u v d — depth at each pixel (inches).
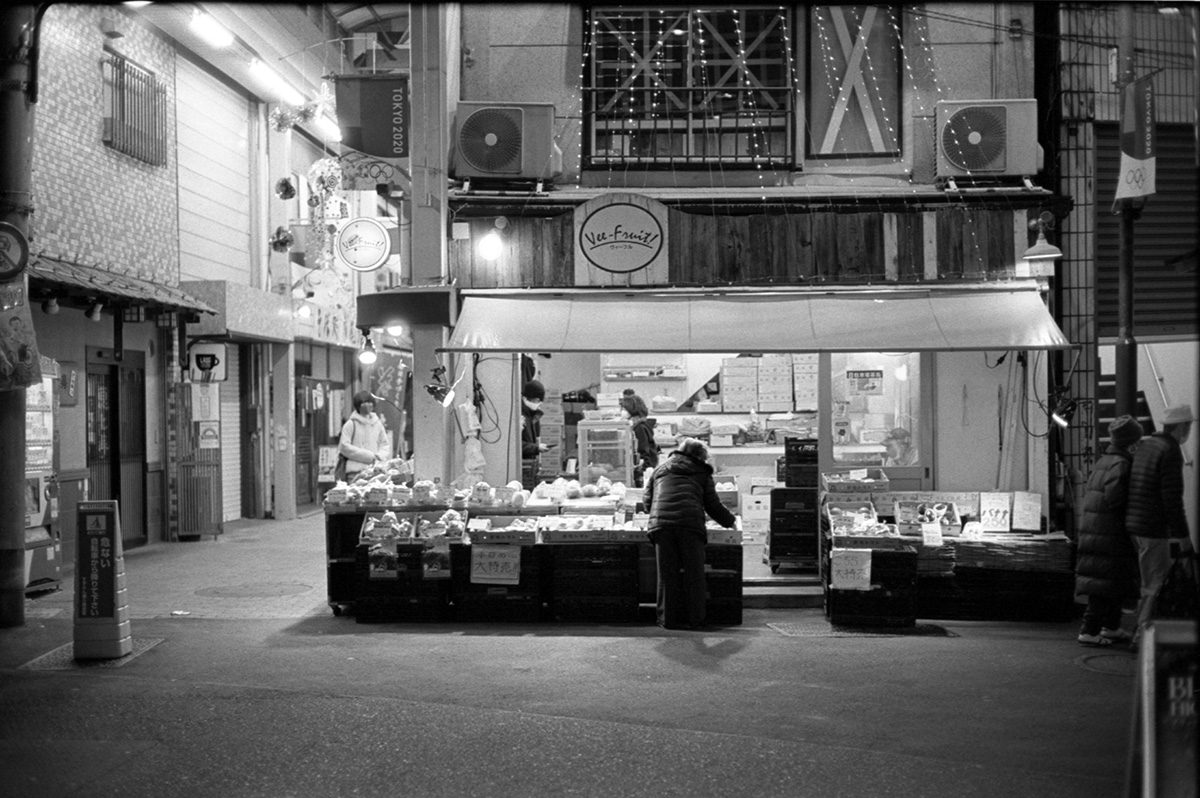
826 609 441.7
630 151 510.6
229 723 285.1
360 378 1057.5
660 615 422.6
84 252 554.6
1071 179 486.0
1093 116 484.1
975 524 456.1
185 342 668.7
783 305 465.1
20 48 399.9
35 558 470.6
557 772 249.3
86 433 572.7
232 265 754.8
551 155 493.0
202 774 247.3
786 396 610.2
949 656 370.0
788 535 489.4
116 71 586.9
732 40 512.4
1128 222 433.4
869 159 507.8
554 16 503.2
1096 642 386.6
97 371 603.8
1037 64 503.8
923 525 447.2
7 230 388.8
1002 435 484.1
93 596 355.3
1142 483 368.8
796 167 504.4
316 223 796.6
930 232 480.7
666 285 483.2
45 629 403.9
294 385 843.4
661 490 417.7
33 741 269.9
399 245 521.3
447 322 461.1
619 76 513.0
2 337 396.5
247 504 814.5
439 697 311.3
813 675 341.7
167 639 388.2
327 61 799.1
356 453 597.0
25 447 419.8
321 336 871.7
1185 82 508.4
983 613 440.8
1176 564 362.3
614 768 251.9
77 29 551.5
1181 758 163.2
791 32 508.7
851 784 242.4
